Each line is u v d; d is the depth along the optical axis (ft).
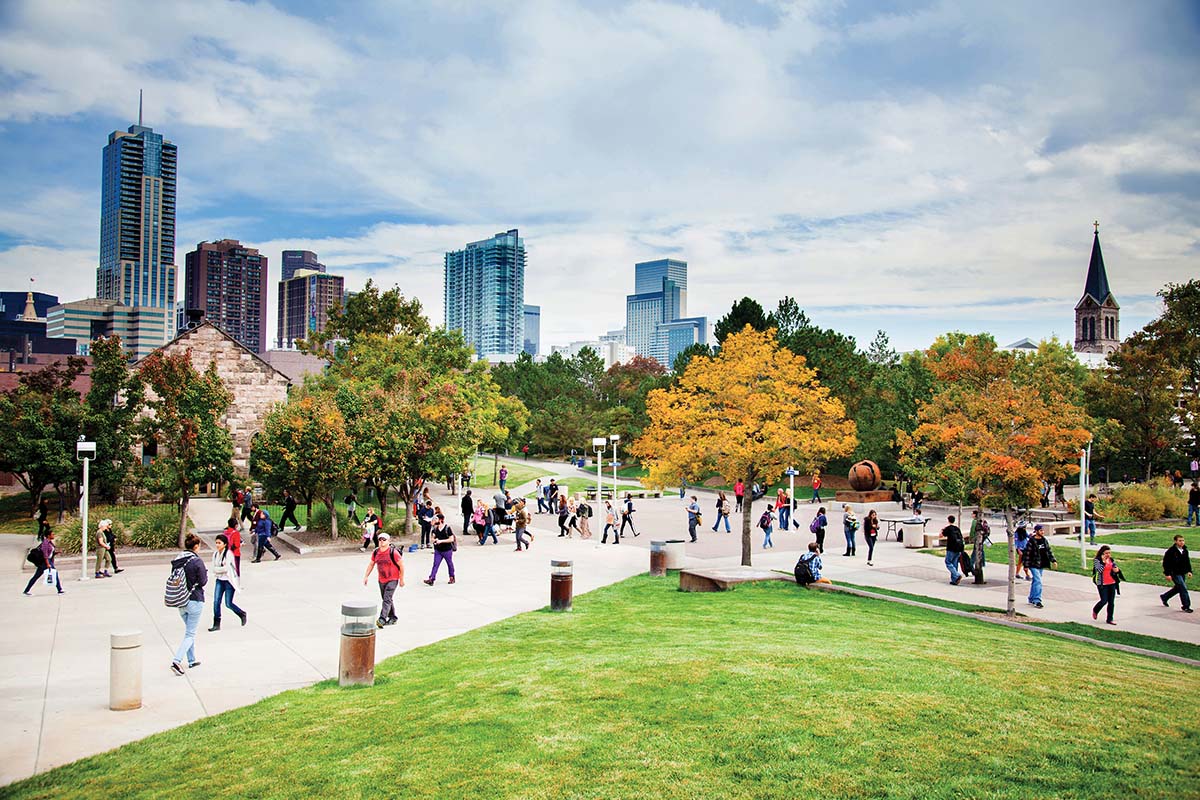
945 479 80.02
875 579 80.23
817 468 88.48
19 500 145.59
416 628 55.36
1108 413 171.12
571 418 290.35
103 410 117.19
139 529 98.12
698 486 213.25
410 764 28.58
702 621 53.93
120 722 35.81
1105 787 25.36
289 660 46.80
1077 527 120.88
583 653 44.37
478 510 104.99
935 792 25.11
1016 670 39.60
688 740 29.63
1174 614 63.62
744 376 85.46
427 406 109.81
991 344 150.30
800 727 30.63
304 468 103.86
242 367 160.15
